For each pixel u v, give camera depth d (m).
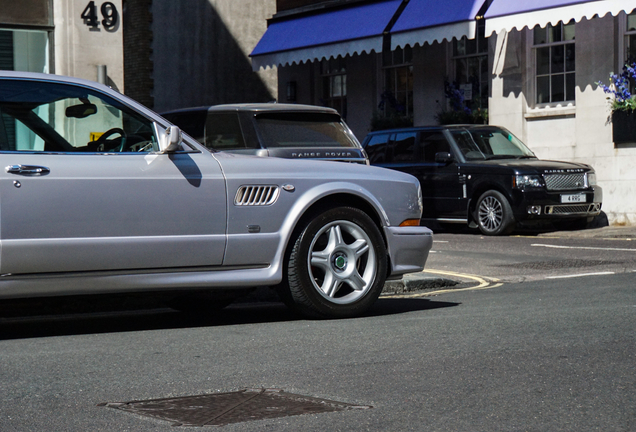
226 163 6.73
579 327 6.37
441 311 7.45
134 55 26.20
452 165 16.66
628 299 7.82
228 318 7.42
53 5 14.39
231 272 6.71
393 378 4.89
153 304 8.12
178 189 6.47
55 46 14.39
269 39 23.97
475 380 4.82
